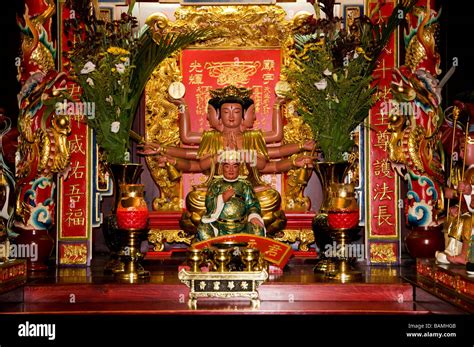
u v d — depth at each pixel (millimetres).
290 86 6824
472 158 5074
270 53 7004
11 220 5680
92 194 6617
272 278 5461
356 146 6824
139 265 5648
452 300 4418
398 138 6469
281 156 6828
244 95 6727
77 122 6609
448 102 7020
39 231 6312
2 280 4941
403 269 6133
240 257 5289
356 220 5496
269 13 6965
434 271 5113
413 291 5129
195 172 6922
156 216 6758
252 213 6055
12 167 6426
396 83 6457
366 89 6137
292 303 5023
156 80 6984
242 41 6996
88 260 6512
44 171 6348
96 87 5805
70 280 5406
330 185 5664
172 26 6930
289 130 6934
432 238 6332
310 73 5887
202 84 7020
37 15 6395
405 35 6543
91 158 6605
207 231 5988
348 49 5727
